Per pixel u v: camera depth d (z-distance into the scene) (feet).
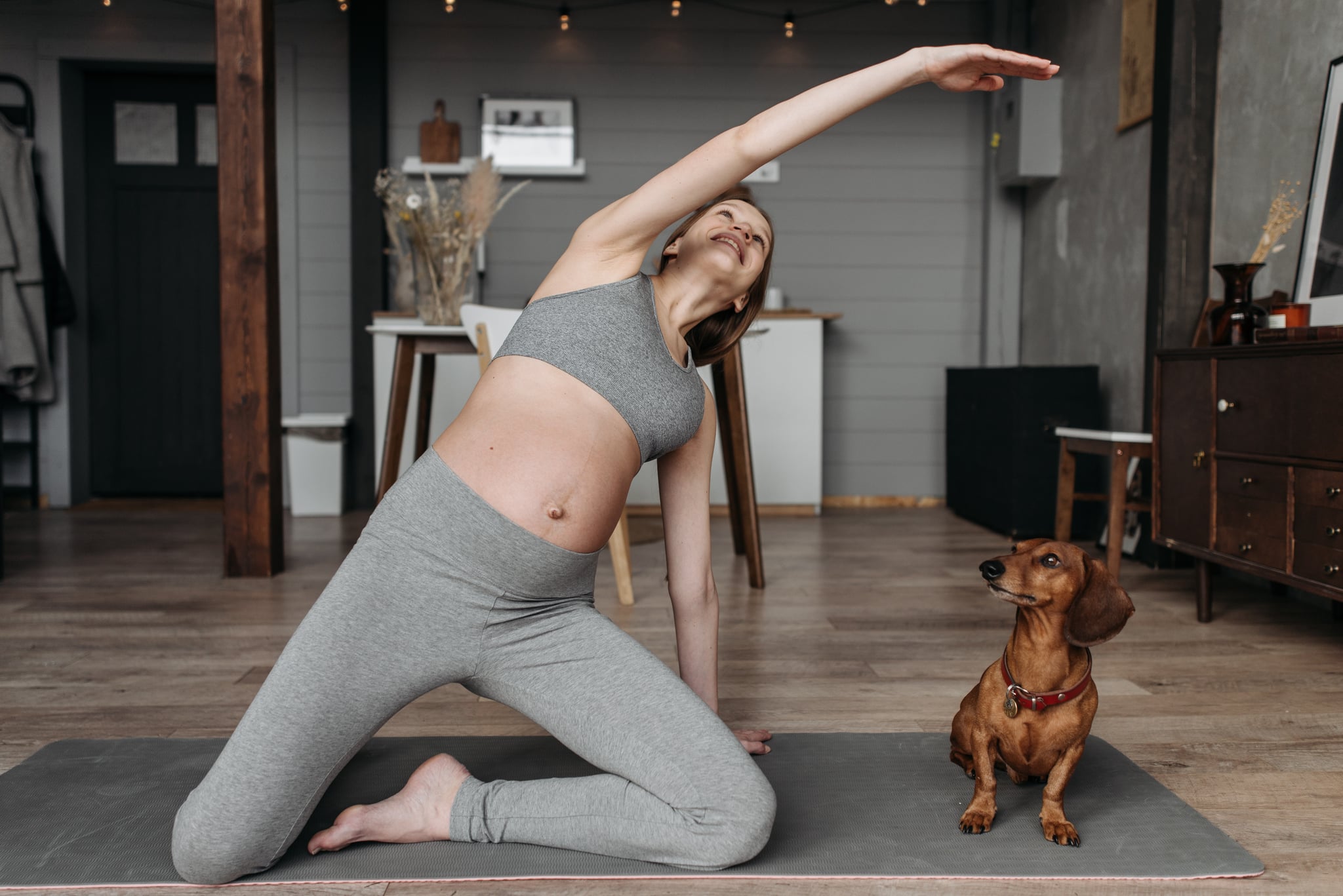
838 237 18.12
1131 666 7.66
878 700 6.81
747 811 4.14
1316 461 7.61
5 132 15.81
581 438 4.35
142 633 8.59
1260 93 10.78
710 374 14.66
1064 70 15.98
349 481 17.21
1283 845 4.64
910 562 12.30
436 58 17.46
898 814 4.87
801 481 16.63
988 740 4.73
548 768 5.43
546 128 17.53
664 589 10.53
